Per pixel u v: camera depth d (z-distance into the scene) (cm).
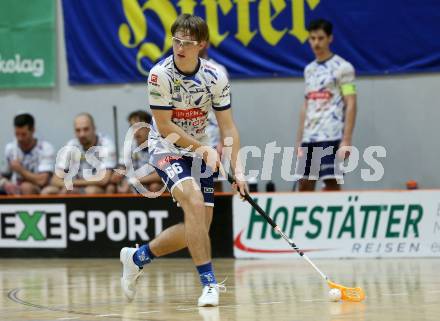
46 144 2355
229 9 2406
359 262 1936
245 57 2411
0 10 2561
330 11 2356
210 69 1293
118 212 2162
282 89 2416
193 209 1265
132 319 1125
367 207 2039
